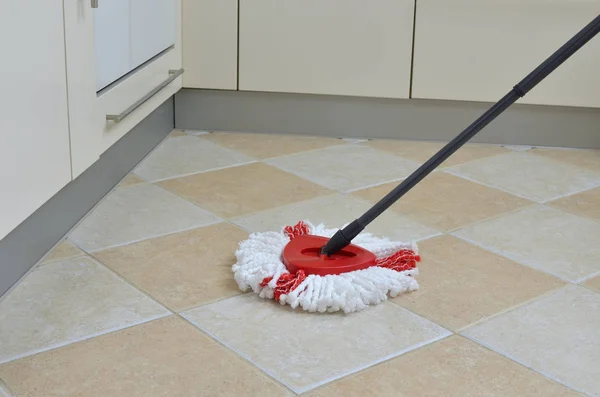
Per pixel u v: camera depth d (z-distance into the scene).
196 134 2.73
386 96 2.66
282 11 2.61
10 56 1.42
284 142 2.67
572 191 2.28
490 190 2.26
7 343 1.38
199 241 1.85
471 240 1.91
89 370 1.31
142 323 1.47
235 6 2.61
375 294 1.55
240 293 1.60
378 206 1.58
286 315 1.52
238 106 2.75
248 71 2.67
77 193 1.91
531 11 2.54
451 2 2.55
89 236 1.85
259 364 1.35
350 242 1.64
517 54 2.59
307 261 1.60
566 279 1.71
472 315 1.54
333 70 2.65
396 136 2.74
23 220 1.51
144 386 1.27
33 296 1.55
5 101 1.41
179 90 2.74
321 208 2.09
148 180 2.25
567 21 2.55
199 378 1.30
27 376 1.29
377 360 1.37
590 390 1.30
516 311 1.56
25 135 1.50
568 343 1.45
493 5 2.55
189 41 2.65
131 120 2.16
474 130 1.51
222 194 2.16
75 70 1.72
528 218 2.06
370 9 2.58
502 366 1.36
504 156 2.59
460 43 2.59
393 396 1.27
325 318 1.51
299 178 2.32
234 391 1.27
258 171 2.36
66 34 1.66
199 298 1.57
